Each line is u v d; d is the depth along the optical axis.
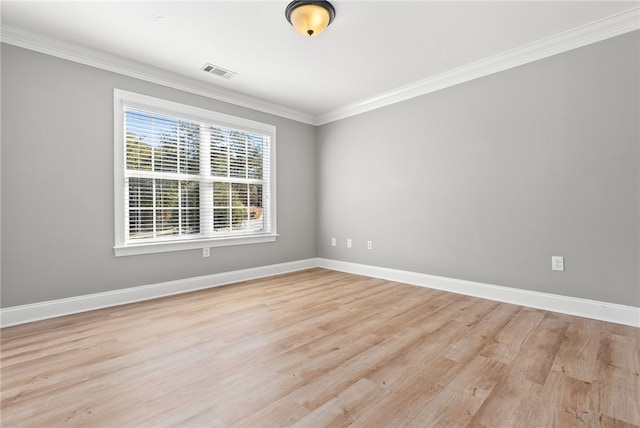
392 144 3.79
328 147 4.57
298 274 4.21
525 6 2.13
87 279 2.72
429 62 2.98
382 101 3.85
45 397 1.44
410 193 3.63
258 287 3.49
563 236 2.58
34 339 2.09
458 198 3.22
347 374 1.64
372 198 4.03
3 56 2.34
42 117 2.51
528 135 2.75
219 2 2.07
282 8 2.15
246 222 3.93
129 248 2.92
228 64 2.99
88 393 1.47
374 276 4.02
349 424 1.25
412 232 3.62
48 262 2.54
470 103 3.11
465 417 1.29
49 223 2.54
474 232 3.11
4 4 2.06
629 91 2.28
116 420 1.28
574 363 1.73
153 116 3.13
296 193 4.48
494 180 2.96
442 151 3.34
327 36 2.50
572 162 2.53
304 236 4.60
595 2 2.10
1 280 2.35
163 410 1.35
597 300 2.42
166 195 3.22
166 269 3.20
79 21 2.27
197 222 3.47
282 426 1.24
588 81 2.44
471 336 2.12
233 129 3.77
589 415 1.29
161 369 1.70
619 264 2.33
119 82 2.89
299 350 1.92
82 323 2.39
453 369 1.68
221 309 2.72
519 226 2.81
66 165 2.62
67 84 2.62
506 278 2.90
